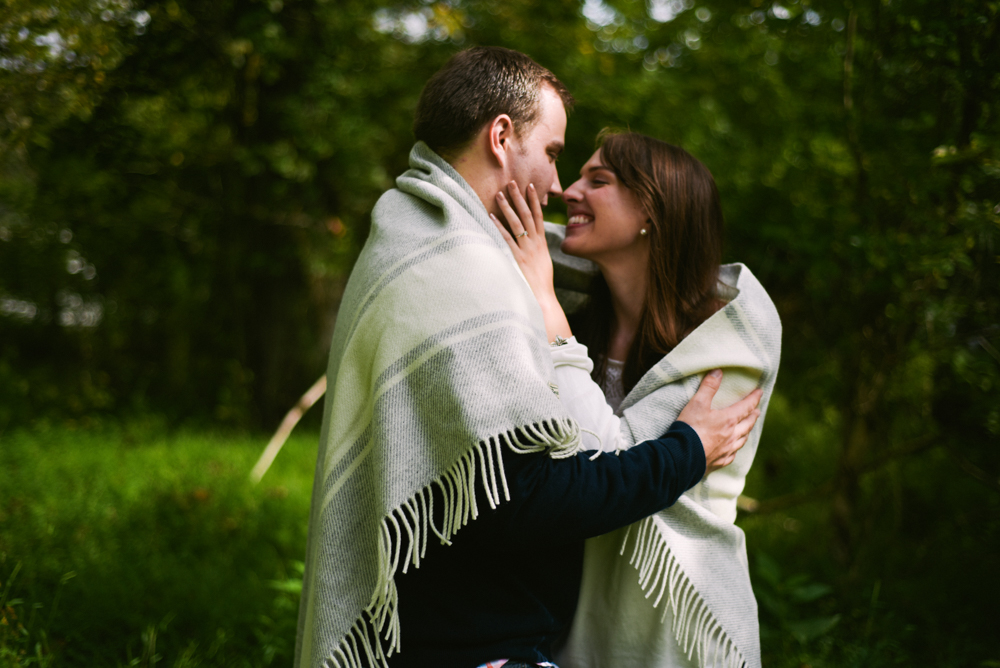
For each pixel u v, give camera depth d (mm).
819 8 3061
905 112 3068
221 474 4766
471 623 1352
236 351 8758
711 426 1562
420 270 1390
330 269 6508
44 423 6047
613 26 7219
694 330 1698
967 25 2420
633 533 1587
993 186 2672
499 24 6586
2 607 2305
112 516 3742
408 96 6574
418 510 1298
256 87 5703
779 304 3953
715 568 1613
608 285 1982
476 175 1591
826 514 4258
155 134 5066
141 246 7738
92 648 2355
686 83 6582
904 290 2941
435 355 1303
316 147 5812
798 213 3520
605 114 6395
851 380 3398
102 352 9141
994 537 3193
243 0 4648
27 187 6480
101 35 2818
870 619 2686
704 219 1848
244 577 3150
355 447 1402
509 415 1248
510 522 1277
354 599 1349
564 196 1916
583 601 1677
